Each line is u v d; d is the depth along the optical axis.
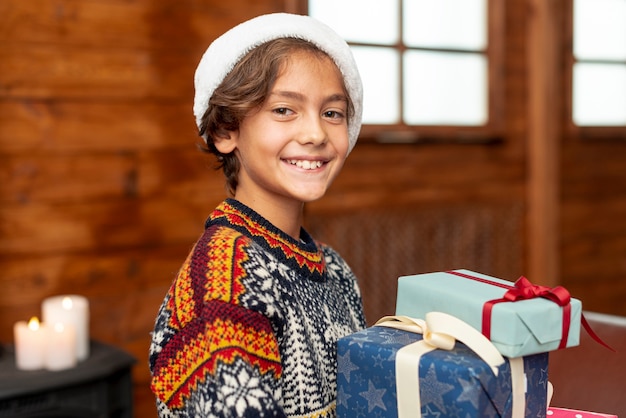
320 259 0.98
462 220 3.19
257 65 0.89
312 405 0.88
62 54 2.22
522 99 3.35
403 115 3.00
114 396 1.97
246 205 0.95
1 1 2.12
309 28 0.92
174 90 2.43
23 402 1.80
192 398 0.82
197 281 0.84
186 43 2.44
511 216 3.33
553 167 3.40
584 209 3.62
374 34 2.92
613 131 3.68
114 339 2.36
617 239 3.74
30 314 2.22
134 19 2.34
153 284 2.42
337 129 0.93
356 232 2.90
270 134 0.89
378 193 2.97
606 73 3.69
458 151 3.18
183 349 0.83
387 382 0.81
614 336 1.18
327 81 0.91
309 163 0.91
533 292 0.82
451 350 0.81
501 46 3.23
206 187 2.50
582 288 3.63
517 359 0.80
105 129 2.31
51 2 2.20
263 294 0.83
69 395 1.87
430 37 3.08
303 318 0.89
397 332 0.88
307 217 2.79
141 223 2.39
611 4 3.70
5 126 2.15
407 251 3.04
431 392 0.78
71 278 2.28
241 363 0.79
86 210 2.29
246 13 2.56
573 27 3.52
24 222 2.20
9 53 2.14
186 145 2.46
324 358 0.91
